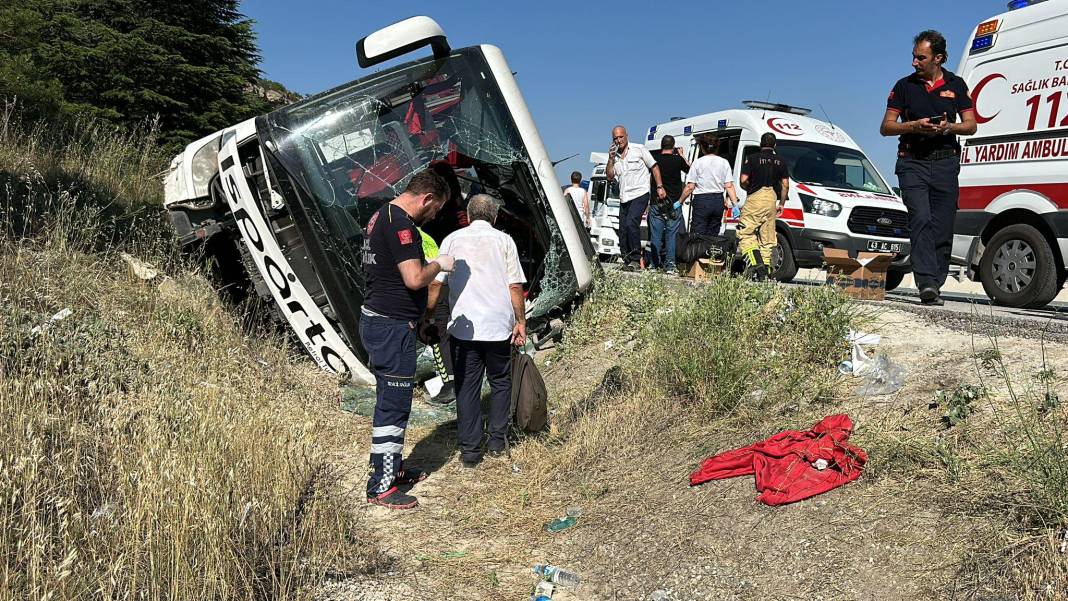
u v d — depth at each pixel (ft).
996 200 23.61
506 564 12.38
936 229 21.24
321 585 11.01
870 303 20.52
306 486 13.75
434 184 14.43
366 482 15.58
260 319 25.11
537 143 22.90
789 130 37.11
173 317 21.50
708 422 14.88
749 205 28.89
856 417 13.12
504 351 16.51
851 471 11.38
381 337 14.53
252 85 71.36
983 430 11.20
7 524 9.58
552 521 13.58
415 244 14.14
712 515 11.82
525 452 16.63
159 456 11.09
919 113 20.29
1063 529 8.60
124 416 13.21
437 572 12.05
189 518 10.27
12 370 14.35
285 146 21.18
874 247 32.99
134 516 9.95
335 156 21.59
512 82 23.08
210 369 18.08
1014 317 17.94
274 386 19.89
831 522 10.59
